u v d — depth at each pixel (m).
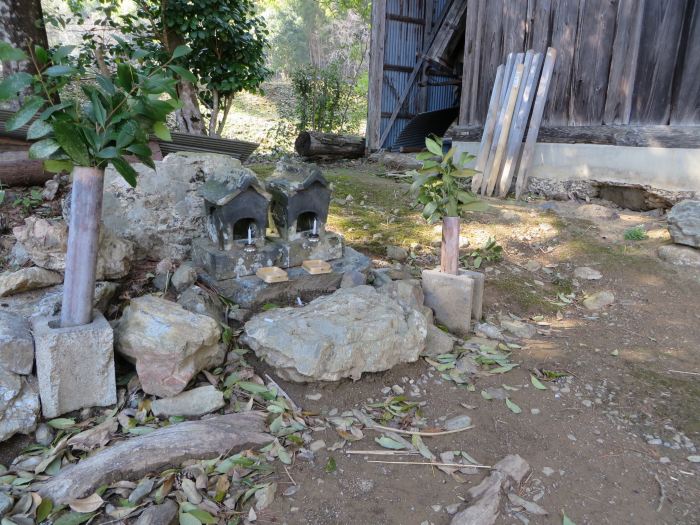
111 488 1.85
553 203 5.84
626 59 5.41
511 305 3.79
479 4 6.92
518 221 5.27
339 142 8.92
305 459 2.12
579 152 5.89
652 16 5.18
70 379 2.16
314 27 19.27
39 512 1.71
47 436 2.10
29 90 4.45
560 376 2.85
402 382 2.70
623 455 2.24
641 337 3.39
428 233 4.87
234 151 5.16
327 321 2.62
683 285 3.96
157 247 3.35
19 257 3.10
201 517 1.75
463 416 2.45
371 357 2.60
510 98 6.20
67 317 2.21
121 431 2.16
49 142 2.02
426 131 9.76
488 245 4.55
